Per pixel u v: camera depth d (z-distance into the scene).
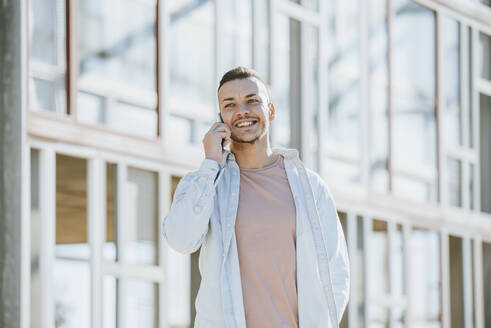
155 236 7.35
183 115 7.70
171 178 7.73
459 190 10.49
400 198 9.80
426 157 10.12
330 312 3.67
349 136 9.34
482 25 10.88
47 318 6.45
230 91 3.76
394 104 9.82
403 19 9.99
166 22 7.57
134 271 7.11
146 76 7.41
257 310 3.60
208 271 3.65
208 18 8.00
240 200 3.71
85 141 6.84
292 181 3.76
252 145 3.77
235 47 8.29
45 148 6.55
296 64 8.91
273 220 3.67
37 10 6.59
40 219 6.50
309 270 3.67
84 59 6.91
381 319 9.48
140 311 7.13
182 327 7.47
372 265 9.47
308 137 8.91
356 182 9.37
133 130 7.27
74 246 6.77
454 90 10.51
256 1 8.52
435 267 10.11
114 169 7.12
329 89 9.19
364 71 9.55
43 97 6.60
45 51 6.64
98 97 7.01
